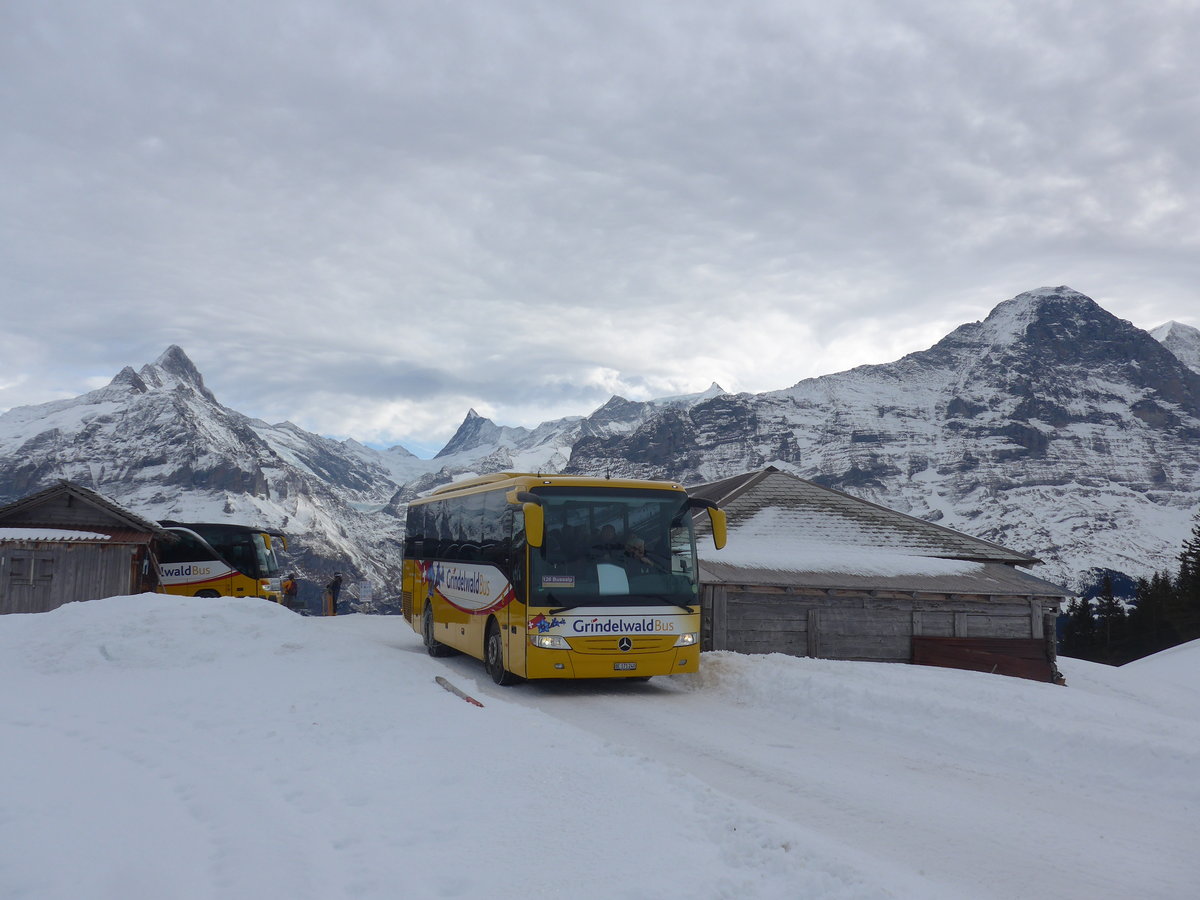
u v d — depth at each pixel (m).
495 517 16.09
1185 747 9.40
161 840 6.02
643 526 15.02
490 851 5.86
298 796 7.10
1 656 13.76
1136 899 6.05
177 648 14.17
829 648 26.39
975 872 6.43
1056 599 28.19
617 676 14.22
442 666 15.29
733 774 9.18
